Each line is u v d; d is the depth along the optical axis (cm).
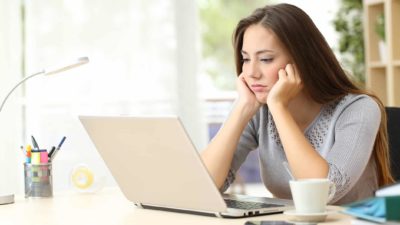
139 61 461
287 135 205
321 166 200
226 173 228
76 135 443
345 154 211
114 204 210
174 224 168
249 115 231
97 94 449
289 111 232
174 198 185
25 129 436
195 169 172
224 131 230
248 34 225
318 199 163
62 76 441
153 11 464
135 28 459
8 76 428
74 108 443
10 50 428
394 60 467
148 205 199
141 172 190
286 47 221
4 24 427
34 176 234
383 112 229
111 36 453
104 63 452
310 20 226
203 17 846
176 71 470
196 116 475
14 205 218
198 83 475
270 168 243
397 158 237
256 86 224
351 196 228
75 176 243
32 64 434
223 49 852
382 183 233
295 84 216
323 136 229
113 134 190
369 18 497
